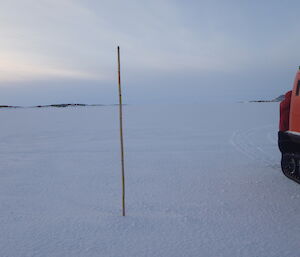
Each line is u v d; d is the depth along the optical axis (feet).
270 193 15.33
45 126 60.44
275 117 76.02
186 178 18.89
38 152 30.58
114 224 11.57
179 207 13.46
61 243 10.02
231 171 20.58
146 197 15.03
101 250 9.51
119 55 11.48
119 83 11.79
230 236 10.42
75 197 15.25
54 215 12.67
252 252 9.28
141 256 9.11
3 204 14.25
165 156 27.30
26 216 12.59
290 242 9.95
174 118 77.05
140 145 34.40
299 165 17.02
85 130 51.55
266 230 10.89
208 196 15.02
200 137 40.32
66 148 33.04
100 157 27.43
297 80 16.75
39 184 18.03
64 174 20.74
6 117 95.86
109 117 86.33
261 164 22.80
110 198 14.98
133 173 20.66
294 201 14.03
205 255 9.11
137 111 120.47
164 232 10.80
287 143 18.12
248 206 13.46
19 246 9.84
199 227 11.22
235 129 49.32
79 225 11.51
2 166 23.75
